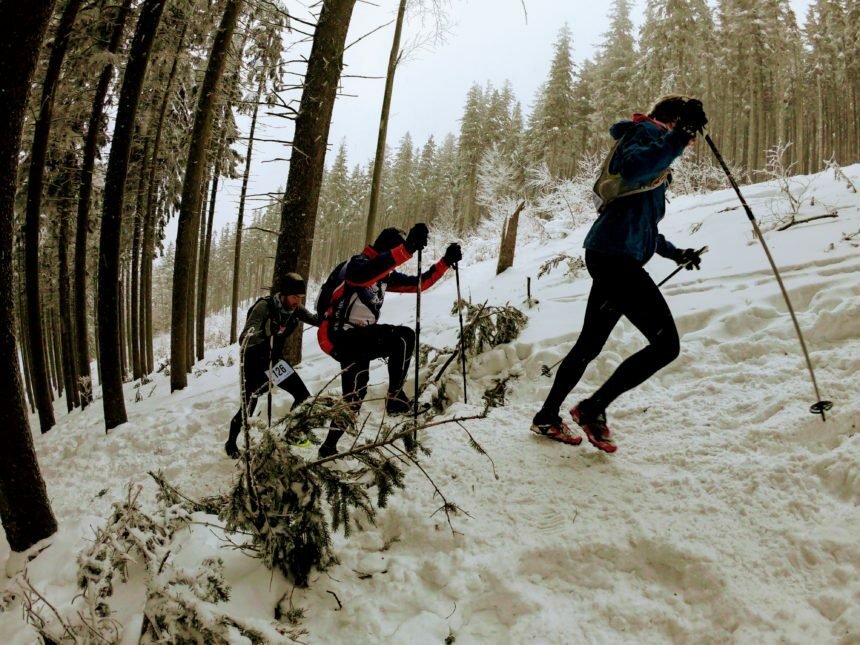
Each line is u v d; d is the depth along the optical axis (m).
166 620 1.91
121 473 4.87
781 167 7.64
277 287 6.48
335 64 6.51
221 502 2.73
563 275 6.64
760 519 2.15
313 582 2.38
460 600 2.16
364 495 2.42
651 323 2.59
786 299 2.40
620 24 31.45
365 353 3.83
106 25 8.16
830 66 35.50
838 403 2.61
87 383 9.74
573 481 2.66
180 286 8.02
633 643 1.86
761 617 1.78
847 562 1.86
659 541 2.14
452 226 33.91
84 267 9.00
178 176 12.77
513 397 4.02
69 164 10.55
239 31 9.70
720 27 31.38
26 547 3.37
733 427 2.77
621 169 2.46
